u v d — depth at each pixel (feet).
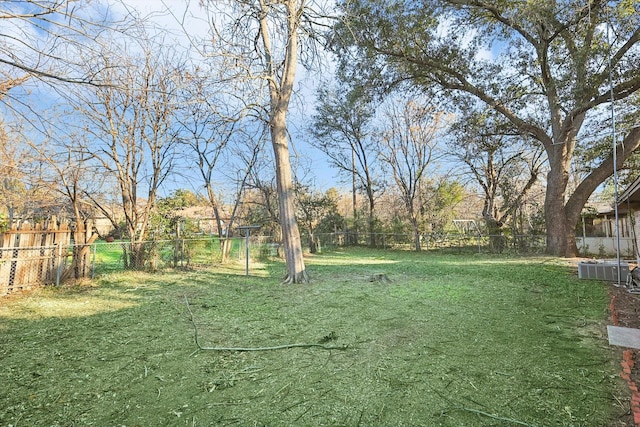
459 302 17.85
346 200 87.30
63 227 24.27
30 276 21.95
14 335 12.94
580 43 36.45
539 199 64.13
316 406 7.50
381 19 37.19
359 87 45.19
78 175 25.67
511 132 49.16
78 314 16.22
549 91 40.63
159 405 7.64
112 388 8.50
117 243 28.27
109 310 17.03
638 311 15.38
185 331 13.33
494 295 19.67
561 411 7.14
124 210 30.14
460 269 32.01
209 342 12.00
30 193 25.04
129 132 29.25
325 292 21.35
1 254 20.44
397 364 9.73
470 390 8.11
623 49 31.68
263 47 27.02
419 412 7.18
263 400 7.80
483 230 58.80
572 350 10.66
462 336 12.18
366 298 19.26
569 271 28.76
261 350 11.13
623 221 44.21
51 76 9.95
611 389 8.07
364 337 12.24
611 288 21.16
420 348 11.00
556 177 42.47
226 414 7.22
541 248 49.01
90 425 6.88
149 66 26.61
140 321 14.89
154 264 31.27
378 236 67.21
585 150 48.70
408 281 25.32
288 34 24.56
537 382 8.47
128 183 30.19
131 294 21.16
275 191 51.24
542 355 10.27
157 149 31.42
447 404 7.48
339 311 16.28
